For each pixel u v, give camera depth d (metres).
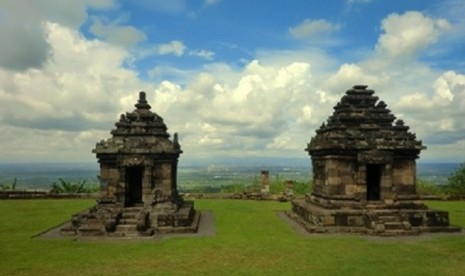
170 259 18.20
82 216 25.03
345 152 26.89
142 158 26.81
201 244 21.44
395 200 26.70
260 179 48.47
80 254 19.22
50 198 44.25
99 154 26.86
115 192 27.00
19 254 19.25
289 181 44.81
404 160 27.36
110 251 19.86
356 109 28.30
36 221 29.00
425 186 47.09
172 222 25.31
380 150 26.67
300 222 28.36
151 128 28.14
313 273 15.93
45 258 18.45
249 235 24.11
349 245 21.23
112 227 23.94
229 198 45.91
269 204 40.53
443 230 25.11
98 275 15.78
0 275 15.80
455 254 19.19
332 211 25.77
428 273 15.88
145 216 24.83
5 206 37.59
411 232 24.22
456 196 42.88
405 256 18.77
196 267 16.88
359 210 25.92
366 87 29.50
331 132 27.58
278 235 24.09
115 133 27.70
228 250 19.98
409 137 27.56
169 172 27.52
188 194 46.31
